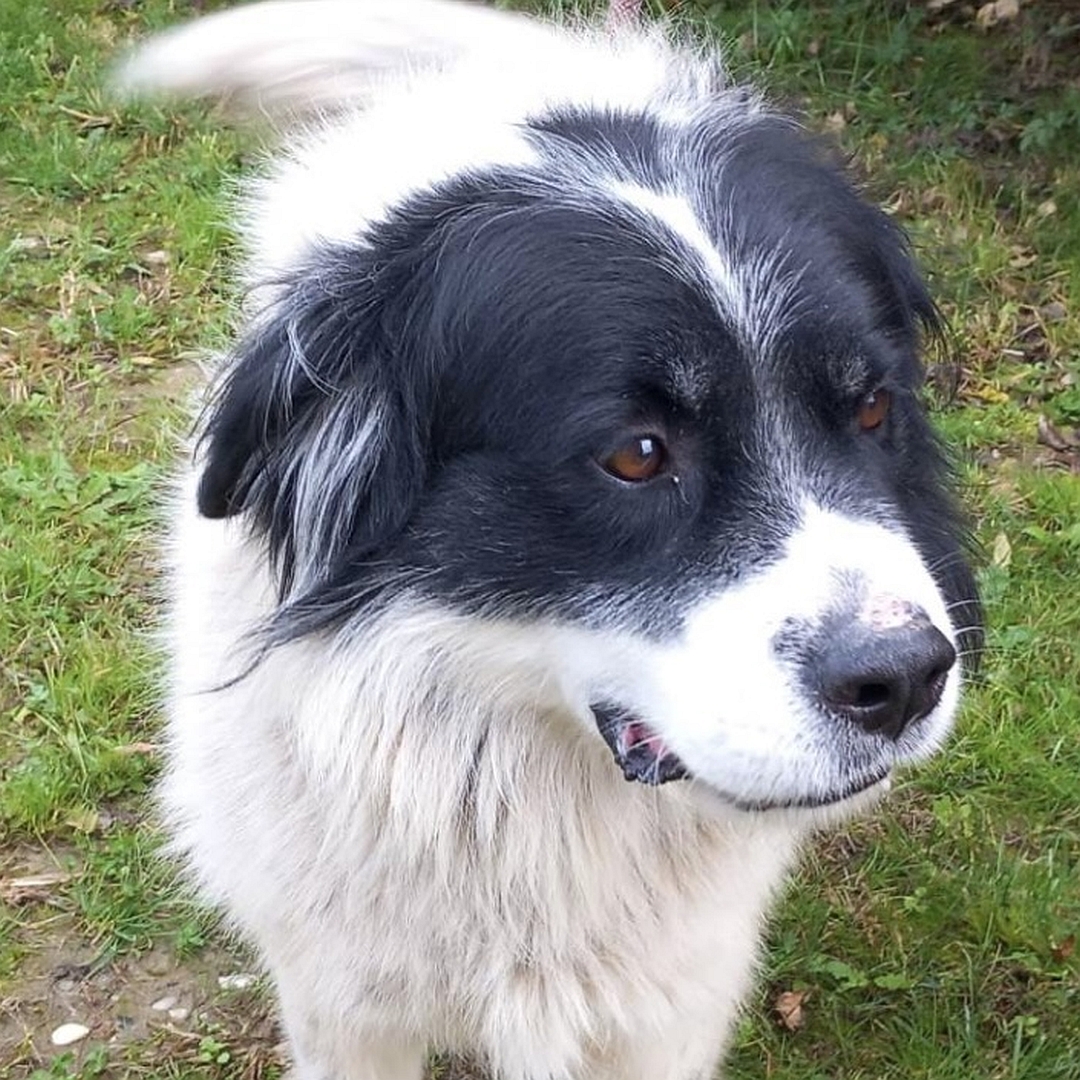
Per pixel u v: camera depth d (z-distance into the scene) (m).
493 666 0.89
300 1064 1.03
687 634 0.82
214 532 0.95
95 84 2.04
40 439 1.51
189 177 1.87
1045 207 1.86
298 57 1.13
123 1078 1.11
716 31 1.97
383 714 0.90
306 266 0.91
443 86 1.00
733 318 0.84
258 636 0.90
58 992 1.14
